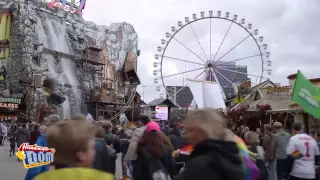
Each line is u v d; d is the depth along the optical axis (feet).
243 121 111.34
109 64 269.23
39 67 206.80
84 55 239.30
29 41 203.62
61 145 8.25
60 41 228.63
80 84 232.94
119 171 51.80
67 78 224.53
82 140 8.38
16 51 200.34
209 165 9.14
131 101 259.60
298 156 25.55
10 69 199.52
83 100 232.53
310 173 25.43
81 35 246.88
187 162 9.74
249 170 14.99
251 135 26.30
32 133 47.75
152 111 215.51
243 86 131.85
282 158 36.55
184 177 9.18
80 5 254.06
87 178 7.39
